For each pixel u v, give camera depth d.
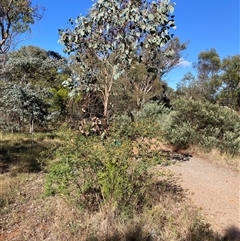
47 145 7.71
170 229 3.10
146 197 3.54
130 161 3.26
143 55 4.79
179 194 4.25
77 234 2.95
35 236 2.95
